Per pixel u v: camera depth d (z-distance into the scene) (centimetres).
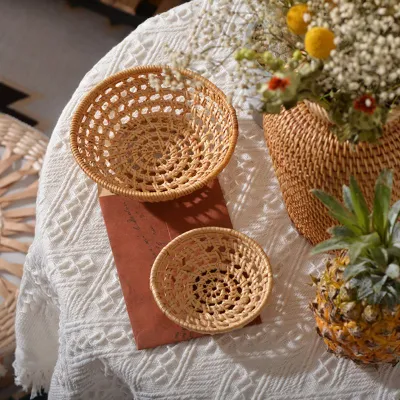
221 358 102
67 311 107
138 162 114
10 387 167
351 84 77
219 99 112
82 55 214
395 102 84
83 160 108
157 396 102
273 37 87
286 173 98
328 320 91
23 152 151
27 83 210
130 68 113
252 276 104
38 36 216
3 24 219
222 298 104
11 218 144
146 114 117
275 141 98
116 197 113
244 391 100
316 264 108
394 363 96
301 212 102
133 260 108
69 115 121
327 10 81
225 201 113
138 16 205
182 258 107
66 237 111
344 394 100
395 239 83
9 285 141
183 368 102
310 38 76
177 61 91
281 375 101
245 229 111
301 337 103
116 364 104
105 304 106
